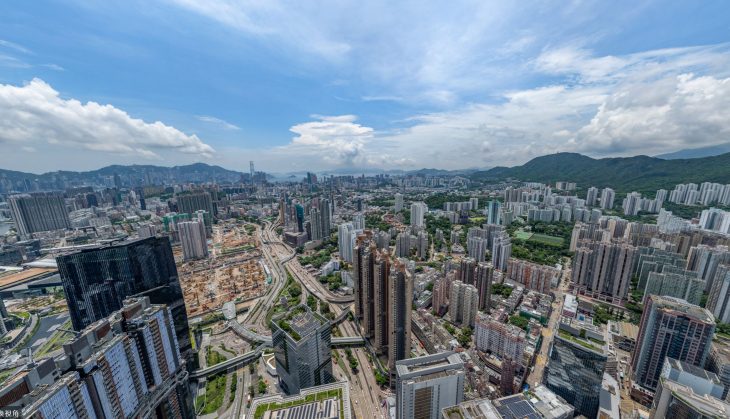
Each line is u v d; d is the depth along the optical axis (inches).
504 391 6343.5
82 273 6835.6
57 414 3415.4
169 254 7731.3
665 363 5595.5
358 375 7573.8
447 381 5039.4
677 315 6058.1
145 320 4889.3
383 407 6604.3
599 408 5344.5
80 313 6924.2
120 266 7140.8
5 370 7839.6
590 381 5447.8
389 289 6781.5
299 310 7204.7
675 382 5000.0
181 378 5585.6
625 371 7253.9
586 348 5447.8
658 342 6318.9
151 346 4918.8
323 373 6574.8
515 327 7534.5
